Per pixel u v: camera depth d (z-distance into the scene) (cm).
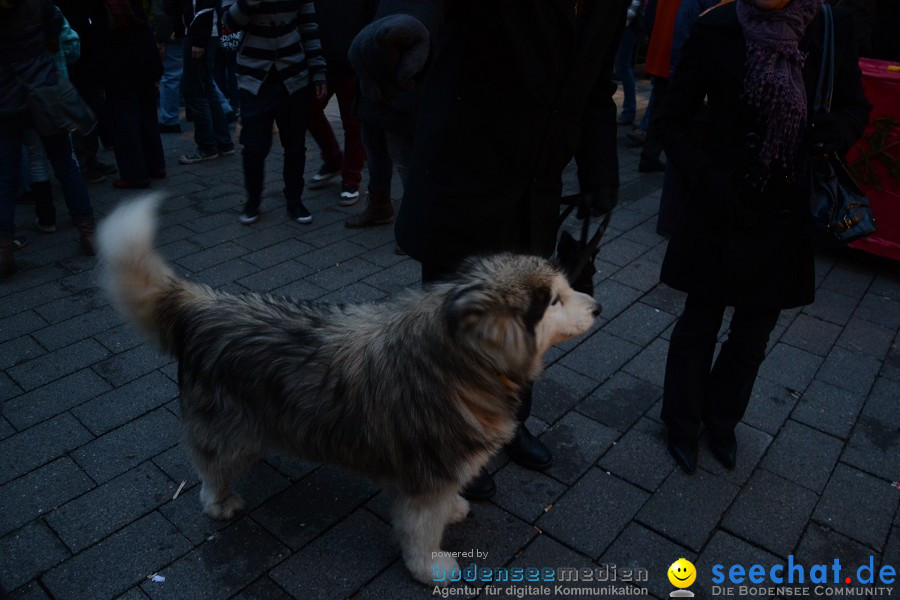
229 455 244
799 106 226
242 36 475
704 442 315
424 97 232
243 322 233
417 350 206
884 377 364
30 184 521
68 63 528
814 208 233
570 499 280
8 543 250
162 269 239
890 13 588
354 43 186
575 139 241
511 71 210
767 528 267
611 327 405
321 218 554
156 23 691
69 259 474
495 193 231
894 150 441
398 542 250
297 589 237
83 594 232
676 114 255
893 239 462
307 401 221
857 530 267
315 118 579
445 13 198
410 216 242
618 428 322
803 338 399
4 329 387
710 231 258
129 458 293
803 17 223
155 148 621
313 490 281
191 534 257
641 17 759
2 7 379
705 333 281
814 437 319
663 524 268
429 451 210
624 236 530
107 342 376
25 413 319
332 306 246
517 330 189
